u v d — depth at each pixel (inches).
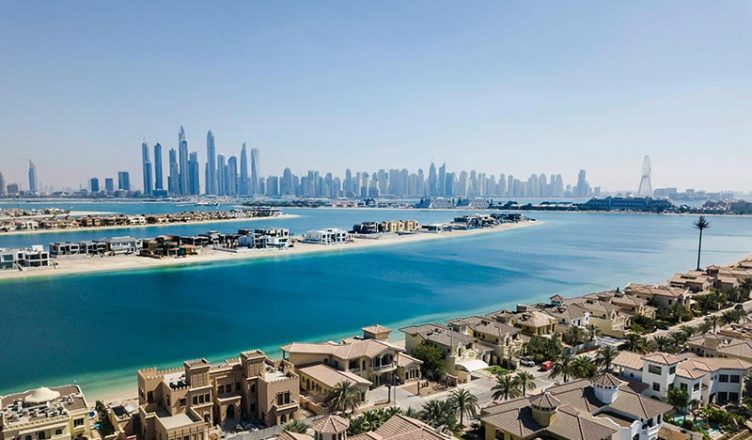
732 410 3277.6
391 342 5108.3
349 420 2797.7
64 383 3969.0
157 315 6299.2
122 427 2906.0
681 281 7411.4
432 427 2662.4
